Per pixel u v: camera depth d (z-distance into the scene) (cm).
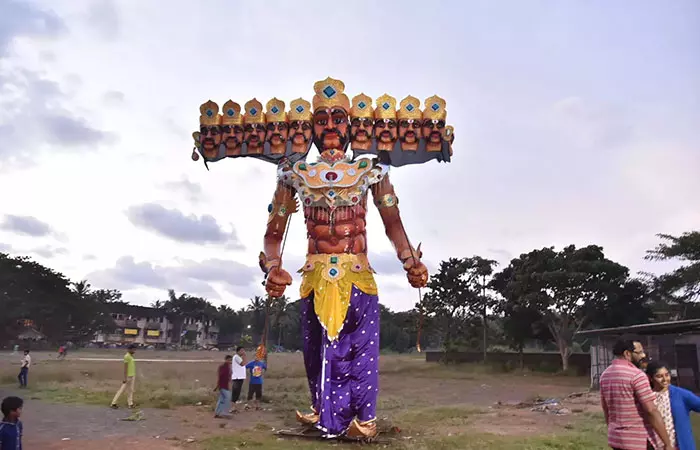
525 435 1032
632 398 507
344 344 1034
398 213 1127
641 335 2198
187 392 1756
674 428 530
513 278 4212
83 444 891
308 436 997
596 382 2334
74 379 2342
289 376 3078
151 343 10438
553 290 3781
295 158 1152
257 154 1152
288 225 1143
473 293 4544
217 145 1150
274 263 1114
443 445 918
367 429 980
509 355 4366
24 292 7225
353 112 1107
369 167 1090
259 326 11175
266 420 1259
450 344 4706
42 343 7188
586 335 2483
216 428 1113
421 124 1111
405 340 9831
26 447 856
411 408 1623
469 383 2970
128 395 1577
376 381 1027
